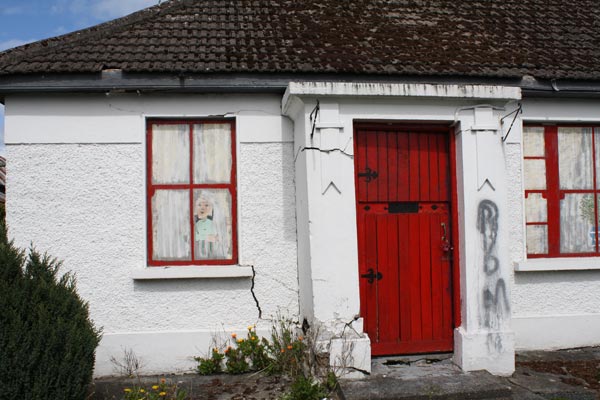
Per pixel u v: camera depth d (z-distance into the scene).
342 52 5.53
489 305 4.93
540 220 5.87
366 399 4.18
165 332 5.16
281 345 5.11
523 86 5.46
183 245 5.36
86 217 5.18
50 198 5.16
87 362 3.94
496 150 5.04
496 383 4.43
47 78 4.99
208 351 5.19
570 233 5.91
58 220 5.16
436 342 5.21
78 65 5.04
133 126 5.26
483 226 4.96
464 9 6.92
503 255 4.98
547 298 5.73
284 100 5.13
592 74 5.62
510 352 4.91
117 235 5.20
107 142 5.23
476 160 5.00
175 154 5.40
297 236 5.36
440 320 5.23
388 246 5.18
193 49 5.45
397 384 4.45
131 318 5.17
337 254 4.76
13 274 3.91
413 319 5.20
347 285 4.76
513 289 5.68
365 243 5.14
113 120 5.25
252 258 5.31
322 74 5.15
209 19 6.11
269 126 5.39
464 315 4.98
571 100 5.86
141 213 5.23
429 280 5.23
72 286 4.23
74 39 5.47
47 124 5.18
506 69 5.51
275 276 5.33
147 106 5.29
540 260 5.65
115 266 5.18
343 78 5.18
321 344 4.63
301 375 4.68
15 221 5.12
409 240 5.21
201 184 5.40
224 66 5.10
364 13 6.53
